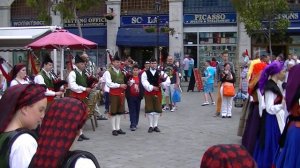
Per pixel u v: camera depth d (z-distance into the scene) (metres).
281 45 29.02
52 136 2.48
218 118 14.62
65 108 2.52
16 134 2.81
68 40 12.25
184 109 17.09
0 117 2.94
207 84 18.39
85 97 11.10
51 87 10.02
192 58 30.17
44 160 2.46
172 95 16.55
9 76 8.77
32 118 2.96
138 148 9.97
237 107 17.28
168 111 16.53
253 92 7.90
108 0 31.22
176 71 16.59
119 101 11.67
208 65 19.33
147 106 11.96
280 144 6.41
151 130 12.06
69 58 12.20
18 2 34.22
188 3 30.56
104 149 9.87
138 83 12.20
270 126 7.49
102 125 13.33
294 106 6.11
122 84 11.65
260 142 7.57
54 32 12.44
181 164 8.47
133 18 31.23
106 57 31.44
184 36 30.77
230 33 30.03
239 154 2.03
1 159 2.78
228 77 14.65
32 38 11.41
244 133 8.06
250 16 25.17
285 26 26.03
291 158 6.14
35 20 33.81
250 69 8.45
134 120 12.36
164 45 30.52
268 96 7.36
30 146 2.78
